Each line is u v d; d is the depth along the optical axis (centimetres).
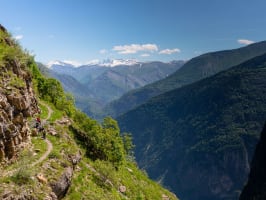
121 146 7744
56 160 4222
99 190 5194
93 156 6500
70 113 7406
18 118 3981
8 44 4825
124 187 6656
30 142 4325
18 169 3562
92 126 7300
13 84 4134
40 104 6581
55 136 5241
